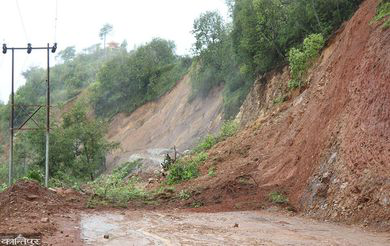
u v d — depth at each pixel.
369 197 12.54
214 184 20.42
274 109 27.75
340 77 18.55
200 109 52.34
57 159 36.62
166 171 28.41
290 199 16.55
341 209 13.31
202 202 18.23
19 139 39.44
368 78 15.71
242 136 27.69
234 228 12.36
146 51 73.06
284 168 19.05
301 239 10.51
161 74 69.00
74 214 15.13
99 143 38.69
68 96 90.94
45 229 11.05
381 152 13.18
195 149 33.22
